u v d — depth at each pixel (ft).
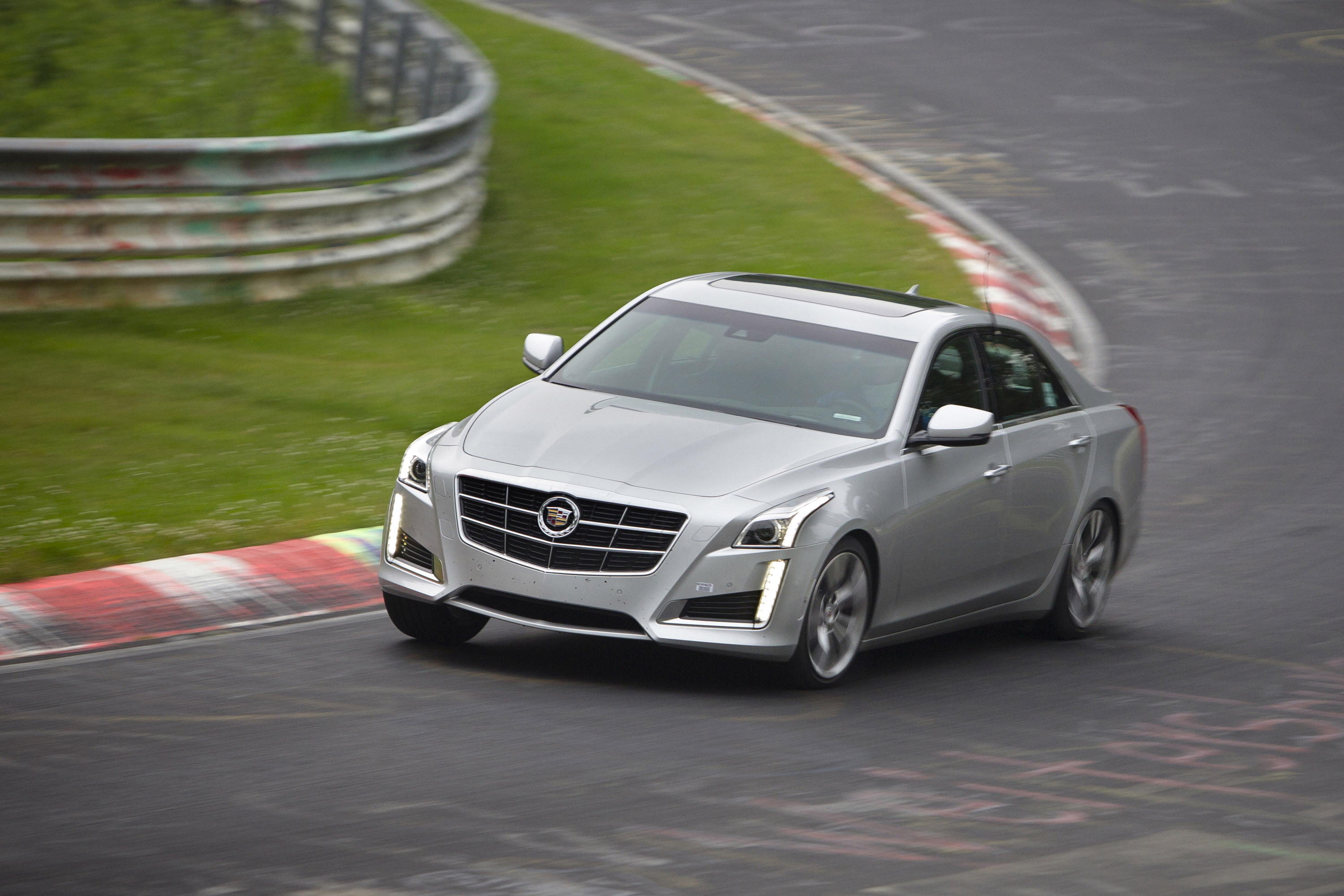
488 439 86.63
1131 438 108.06
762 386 91.25
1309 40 396.37
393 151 193.26
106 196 177.27
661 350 94.63
